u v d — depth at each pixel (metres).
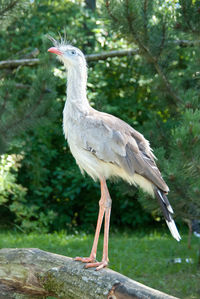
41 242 8.44
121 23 6.15
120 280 3.46
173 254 7.75
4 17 6.12
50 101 5.73
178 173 5.41
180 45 6.93
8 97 5.69
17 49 10.95
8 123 5.62
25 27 11.12
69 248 7.80
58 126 8.16
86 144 4.29
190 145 4.79
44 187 11.29
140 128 6.95
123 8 6.00
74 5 11.27
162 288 6.17
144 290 3.31
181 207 6.05
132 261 7.18
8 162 9.42
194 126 4.77
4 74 7.74
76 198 11.17
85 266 3.72
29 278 3.84
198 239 8.73
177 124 6.50
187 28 6.08
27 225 9.57
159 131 6.49
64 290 3.64
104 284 3.46
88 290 3.50
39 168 10.59
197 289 6.11
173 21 6.30
